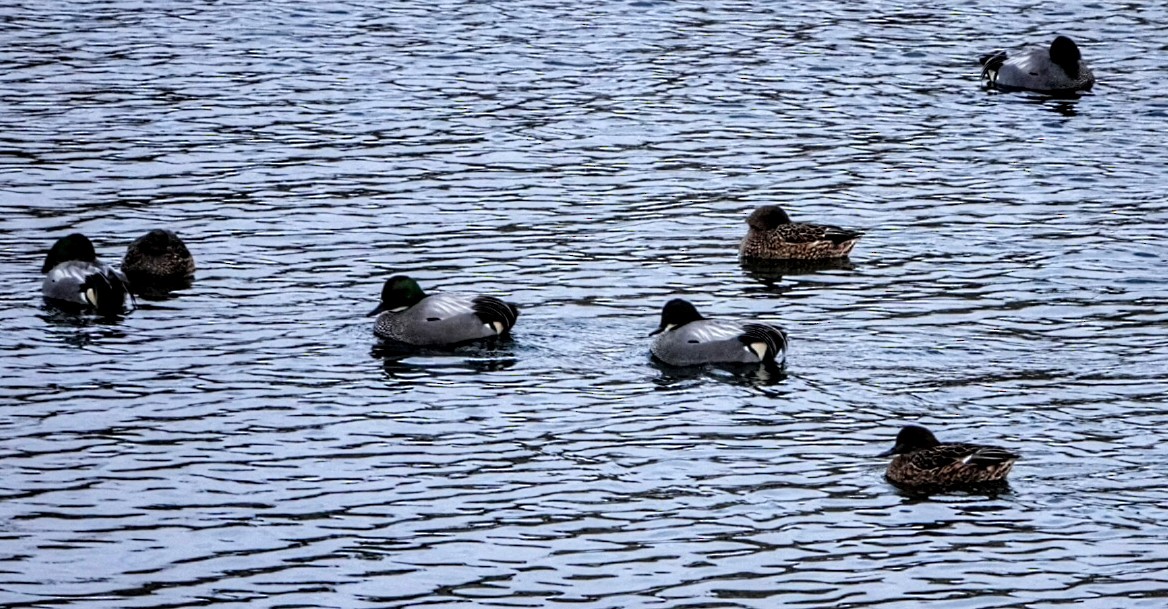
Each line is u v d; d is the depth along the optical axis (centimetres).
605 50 4475
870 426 2330
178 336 2673
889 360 2572
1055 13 4894
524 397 2444
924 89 4194
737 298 2867
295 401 2422
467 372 2542
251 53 4406
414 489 2145
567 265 3030
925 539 2009
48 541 2000
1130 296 2856
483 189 3447
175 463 2211
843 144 3766
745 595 1889
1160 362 2555
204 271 2978
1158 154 3703
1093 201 3384
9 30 4562
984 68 4250
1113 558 1959
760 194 3444
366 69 4291
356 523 2056
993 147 3753
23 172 3494
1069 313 2777
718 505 2102
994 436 2288
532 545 2003
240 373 2523
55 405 2388
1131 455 2222
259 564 1956
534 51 4466
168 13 4781
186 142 3712
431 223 3244
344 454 2247
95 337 2662
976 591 1889
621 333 2708
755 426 2336
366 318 2764
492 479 2175
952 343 2642
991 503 2095
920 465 2136
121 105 3959
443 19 4766
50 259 2922
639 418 2367
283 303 2827
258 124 3847
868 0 5025
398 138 3769
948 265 3028
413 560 1969
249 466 2206
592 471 2197
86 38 4509
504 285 2922
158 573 1933
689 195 3434
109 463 2206
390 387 2480
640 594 1894
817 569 1942
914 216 3306
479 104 4022
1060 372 2517
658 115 3953
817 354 2597
